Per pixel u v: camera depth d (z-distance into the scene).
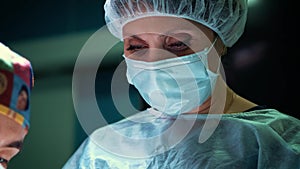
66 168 1.35
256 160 1.15
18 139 0.90
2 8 2.27
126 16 1.24
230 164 1.14
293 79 1.66
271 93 1.68
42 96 2.18
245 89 1.70
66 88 2.14
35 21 2.21
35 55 2.20
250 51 1.70
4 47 0.93
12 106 0.86
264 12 1.70
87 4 2.12
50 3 2.19
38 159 2.15
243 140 1.18
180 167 1.17
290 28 1.67
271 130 1.19
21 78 0.89
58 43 2.16
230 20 1.30
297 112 1.65
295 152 1.12
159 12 1.19
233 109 1.33
